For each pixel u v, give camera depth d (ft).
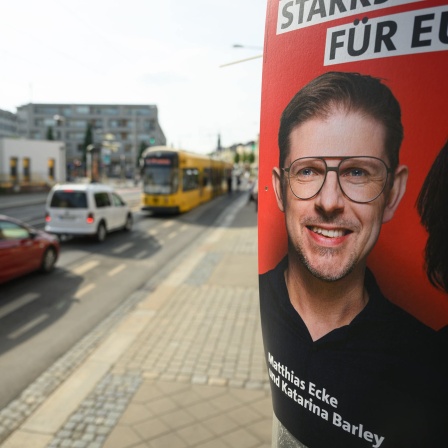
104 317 23.11
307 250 4.67
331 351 4.64
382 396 4.35
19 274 29.63
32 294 27.14
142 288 28.89
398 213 4.04
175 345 18.54
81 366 16.72
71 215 45.65
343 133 4.29
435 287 3.92
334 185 4.38
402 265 4.07
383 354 4.29
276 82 4.93
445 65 3.77
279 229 4.99
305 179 4.60
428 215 3.89
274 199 5.04
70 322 22.31
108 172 339.77
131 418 13.16
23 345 19.38
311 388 4.85
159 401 14.08
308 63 4.55
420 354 4.09
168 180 71.72
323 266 4.56
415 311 4.06
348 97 4.25
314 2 4.51
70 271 33.42
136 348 18.26
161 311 23.20
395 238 4.08
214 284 28.99
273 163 5.00
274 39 4.97
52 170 160.97
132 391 14.73
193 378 15.56
